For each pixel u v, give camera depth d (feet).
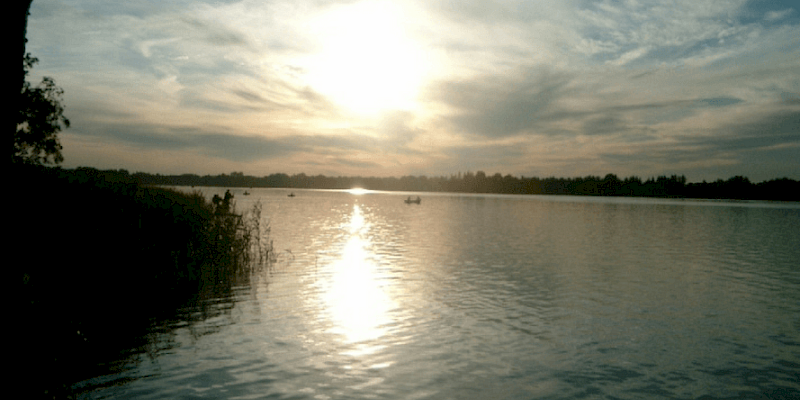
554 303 62.69
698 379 38.11
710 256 112.06
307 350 43.52
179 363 39.73
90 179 65.05
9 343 20.90
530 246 126.82
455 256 105.60
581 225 204.33
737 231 185.06
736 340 48.01
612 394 35.04
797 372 39.68
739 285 76.54
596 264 96.84
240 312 56.29
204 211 80.74
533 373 38.81
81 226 54.95
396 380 36.94
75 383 35.12
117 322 51.55
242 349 43.50
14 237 19.65
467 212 298.35
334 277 78.69
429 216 253.03
